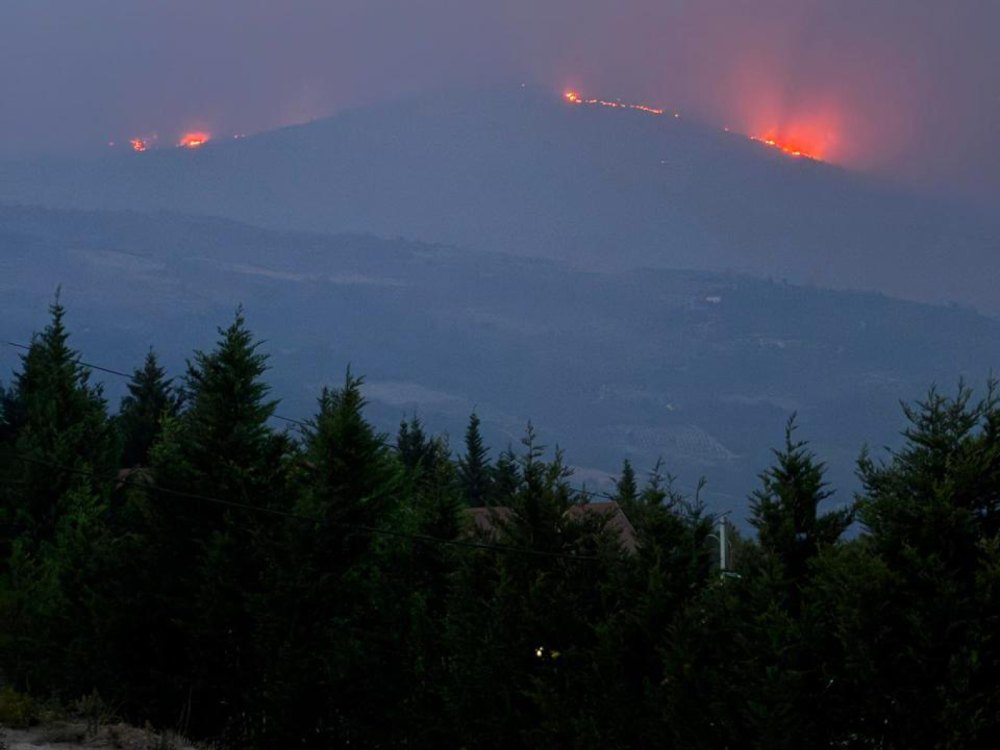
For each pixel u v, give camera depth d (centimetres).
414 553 5547
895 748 3891
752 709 3981
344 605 5419
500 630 4853
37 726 4175
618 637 4606
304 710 5175
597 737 4438
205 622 5394
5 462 7412
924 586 3966
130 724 4981
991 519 4059
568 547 5072
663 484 5103
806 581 4344
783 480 4512
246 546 5519
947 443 4147
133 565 5603
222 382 5866
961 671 3744
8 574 6531
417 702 5178
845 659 3975
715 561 5228
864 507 4181
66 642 5591
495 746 4819
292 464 5888
